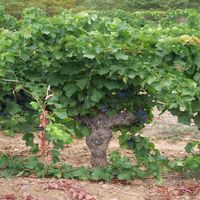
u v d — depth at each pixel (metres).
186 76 7.59
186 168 8.09
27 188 6.85
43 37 7.60
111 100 7.95
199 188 7.50
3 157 8.16
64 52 7.57
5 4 33.81
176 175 8.34
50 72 7.73
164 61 7.50
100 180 7.75
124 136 8.26
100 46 7.35
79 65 7.61
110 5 38.75
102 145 8.06
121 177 7.70
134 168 7.92
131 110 8.08
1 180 7.36
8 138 11.44
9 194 6.64
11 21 15.32
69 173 7.80
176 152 10.42
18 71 7.76
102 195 6.95
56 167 7.95
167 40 7.41
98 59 7.39
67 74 7.70
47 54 7.60
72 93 7.70
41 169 7.85
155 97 7.97
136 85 7.72
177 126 12.87
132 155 9.95
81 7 35.97
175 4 37.19
